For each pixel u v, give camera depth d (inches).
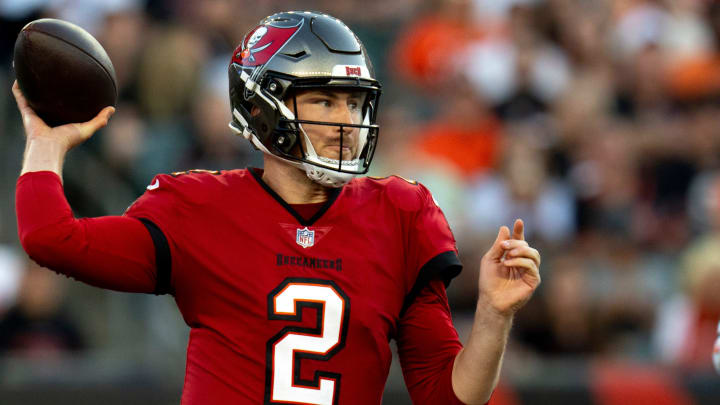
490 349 402.6
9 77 1124.5
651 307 1013.8
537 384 810.2
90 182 1059.9
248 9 1261.1
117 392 808.3
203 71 1172.5
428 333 423.2
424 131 1160.2
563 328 953.5
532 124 1176.8
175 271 410.3
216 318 407.8
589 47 1288.1
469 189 1107.9
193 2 1216.8
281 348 398.6
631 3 1369.3
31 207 388.8
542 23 1277.1
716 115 1228.5
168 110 1141.7
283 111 410.6
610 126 1226.0
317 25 418.9
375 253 415.2
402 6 1307.8
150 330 961.5
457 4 1256.2
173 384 815.1
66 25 418.3
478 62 1200.8
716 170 1202.0
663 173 1207.6
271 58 414.9
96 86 414.6
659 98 1264.8
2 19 1162.6
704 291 935.0
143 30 1175.6
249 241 409.4
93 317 968.9
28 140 410.0
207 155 1092.5
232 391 398.0
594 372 815.7
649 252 1114.7
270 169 429.4
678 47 1306.6
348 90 413.4
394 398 809.5
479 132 1146.0
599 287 1015.6
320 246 410.9
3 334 941.8
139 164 1103.0
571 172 1151.0
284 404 395.9
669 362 928.3
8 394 799.7
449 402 410.6
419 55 1246.3
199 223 411.5
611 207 1107.9
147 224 407.2
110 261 395.2
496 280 403.5
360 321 403.9
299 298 402.3
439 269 422.6
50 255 385.7
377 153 1114.1
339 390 399.9
